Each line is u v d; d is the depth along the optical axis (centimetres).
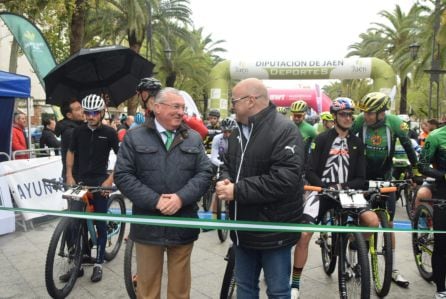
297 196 241
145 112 368
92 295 363
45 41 888
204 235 556
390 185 352
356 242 303
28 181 586
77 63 564
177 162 268
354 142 350
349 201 313
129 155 266
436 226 338
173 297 276
